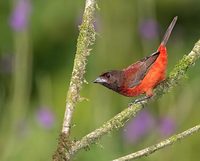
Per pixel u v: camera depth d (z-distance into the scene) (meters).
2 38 18.27
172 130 12.68
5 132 13.05
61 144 5.23
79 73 5.39
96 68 14.21
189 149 13.34
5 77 15.45
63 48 18.42
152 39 13.93
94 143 5.31
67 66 18.22
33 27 18.27
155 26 14.01
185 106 12.59
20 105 12.91
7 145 12.89
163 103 12.68
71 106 5.31
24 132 12.93
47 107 13.13
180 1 18.91
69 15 18.28
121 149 12.93
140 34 13.95
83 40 5.49
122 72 8.39
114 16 15.84
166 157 12.23
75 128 13.88
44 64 18.30
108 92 13.03
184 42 18.50
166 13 18.94
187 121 14.62
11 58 15.00
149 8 13.95
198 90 12.68
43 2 18.53
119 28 16.06
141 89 8.27
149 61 8.16
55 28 18.38
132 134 12.96
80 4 18.05
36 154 12.88
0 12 18.77
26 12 13.25
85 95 14.32
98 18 14.10
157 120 12.94
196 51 6.17
